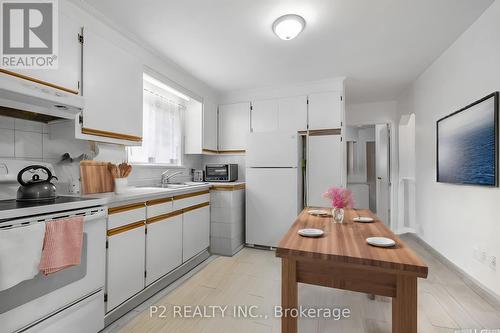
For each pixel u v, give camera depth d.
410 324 1.04
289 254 1.17
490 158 1.98
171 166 3.36
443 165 2.80
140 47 2.49
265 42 2.48
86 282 1.51
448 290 2.21
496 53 1.93
